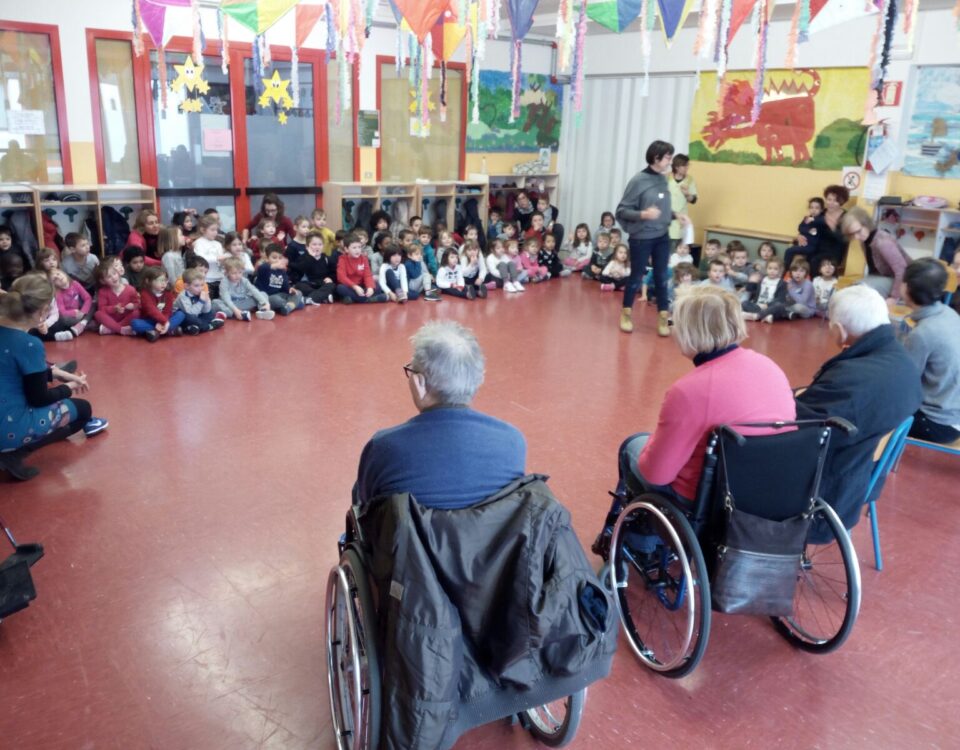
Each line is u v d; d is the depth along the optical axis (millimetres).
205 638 2277
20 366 3057
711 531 2096
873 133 6418
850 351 2379
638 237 5602
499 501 1554
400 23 3607
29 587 2254
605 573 2465
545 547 1521
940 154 6160
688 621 2062
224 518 2939
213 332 5473
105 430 3701
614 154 8570
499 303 6812
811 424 1988
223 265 5781
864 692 2158
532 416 4062
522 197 8656
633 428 3943
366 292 6527
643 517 2293
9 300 3014
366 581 1664
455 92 8070
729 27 2869
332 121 7406
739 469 1982
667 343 5586
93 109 6223
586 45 8484
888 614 2512
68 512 2949
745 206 7555
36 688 2055
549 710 2014
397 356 5000
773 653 2314
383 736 1481
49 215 6238
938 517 3170
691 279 6496
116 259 5324
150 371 4566
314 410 4023
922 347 3090
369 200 7828
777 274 6473
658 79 7973
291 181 7379
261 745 1900
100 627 2307
